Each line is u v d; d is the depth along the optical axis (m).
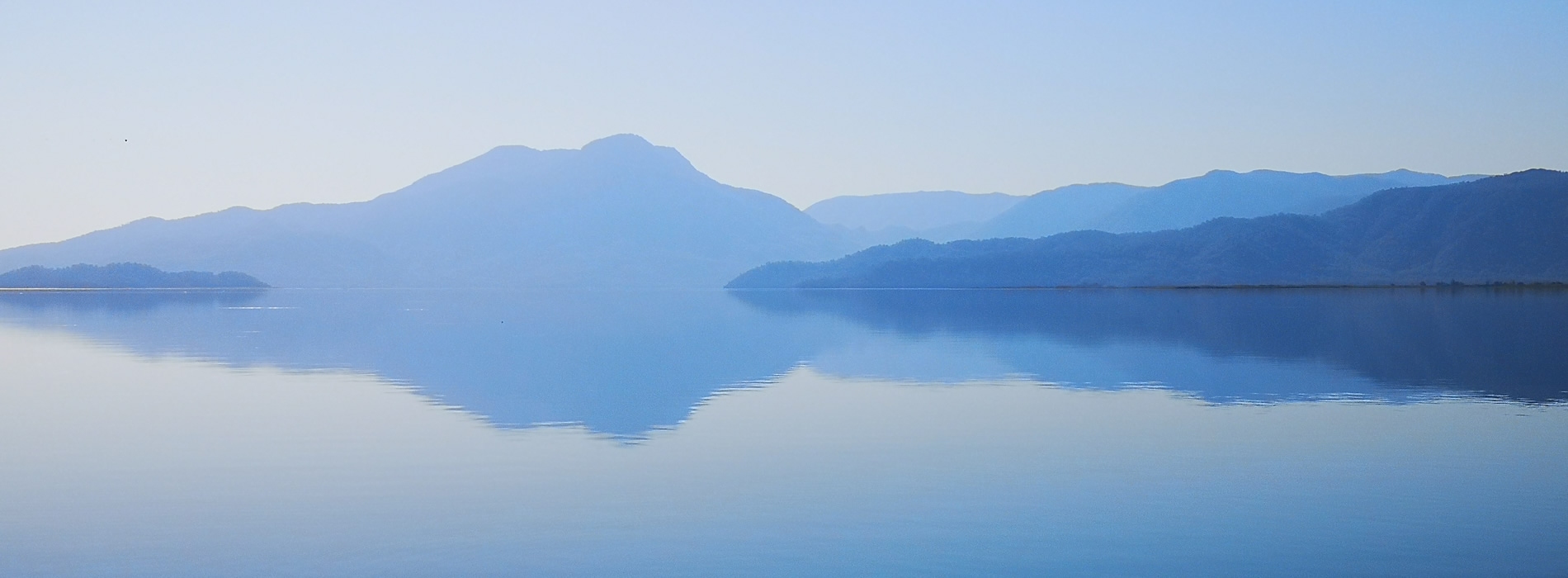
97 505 13.84
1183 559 11.61
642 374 30.44
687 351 40.25
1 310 89.88
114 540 12.26
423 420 21.00
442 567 11.30
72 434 19.36
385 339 48.75
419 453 17.38
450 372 31.03
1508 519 13.11
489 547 12.01
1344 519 13.18
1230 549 11.95
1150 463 16.62
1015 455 17.33
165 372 31.11
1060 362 34.47
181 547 12.00
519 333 54.34
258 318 74.06
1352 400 24.06
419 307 104.94
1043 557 11.66
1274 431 19.64
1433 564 11.40
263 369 32.19
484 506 13.77
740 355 38.09
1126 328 55.09
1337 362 33.72
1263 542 12.22
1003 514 13.48
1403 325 55.44
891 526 12.89
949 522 13.09
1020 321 63.62
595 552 11.84
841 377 29.73
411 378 29.25
